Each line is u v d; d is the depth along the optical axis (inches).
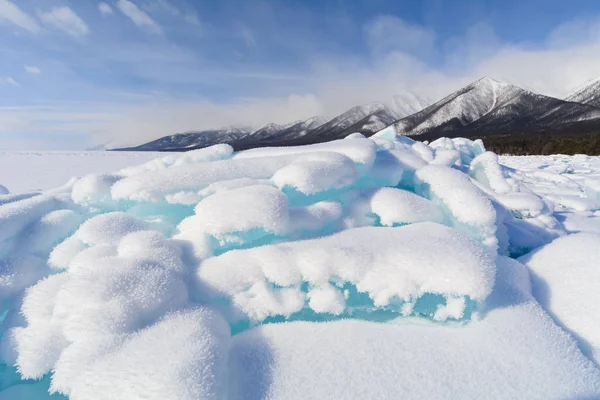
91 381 58.3
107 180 118.9
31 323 73.4
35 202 112.7
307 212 101.7
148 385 54.9
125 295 70.9
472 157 286.8
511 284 96.4
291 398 60.7
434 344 74.3
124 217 102.9
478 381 65.5
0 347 73.6
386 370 66.9
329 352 70.7
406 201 113.3
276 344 72.6
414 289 81.8
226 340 71.0
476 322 82.3
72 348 64.3
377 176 132.5
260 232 91.4
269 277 82.9
